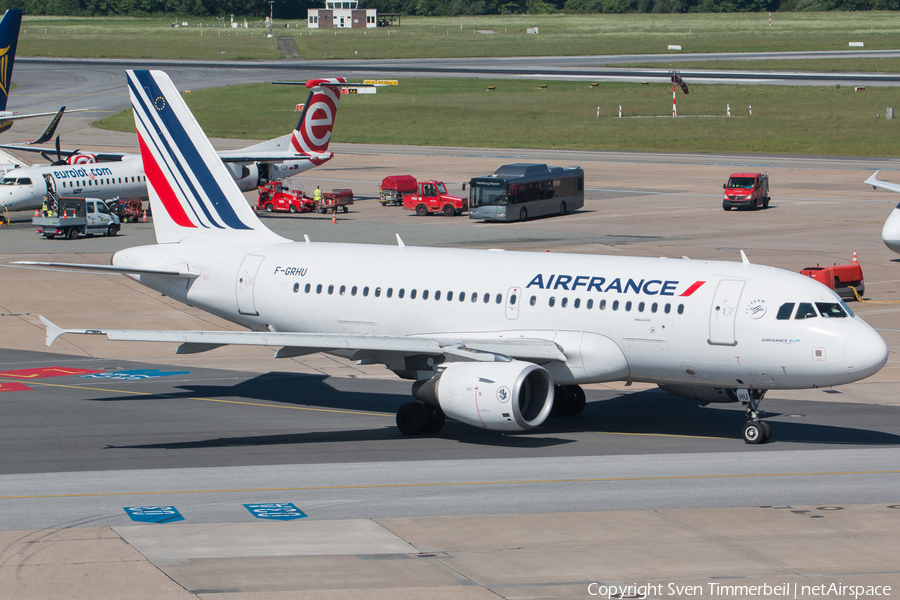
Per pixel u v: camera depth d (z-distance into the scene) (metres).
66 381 151.00
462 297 125.75
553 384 119.88
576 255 127.00
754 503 93.50
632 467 106.06
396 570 76.31
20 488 97.88
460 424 128.00
